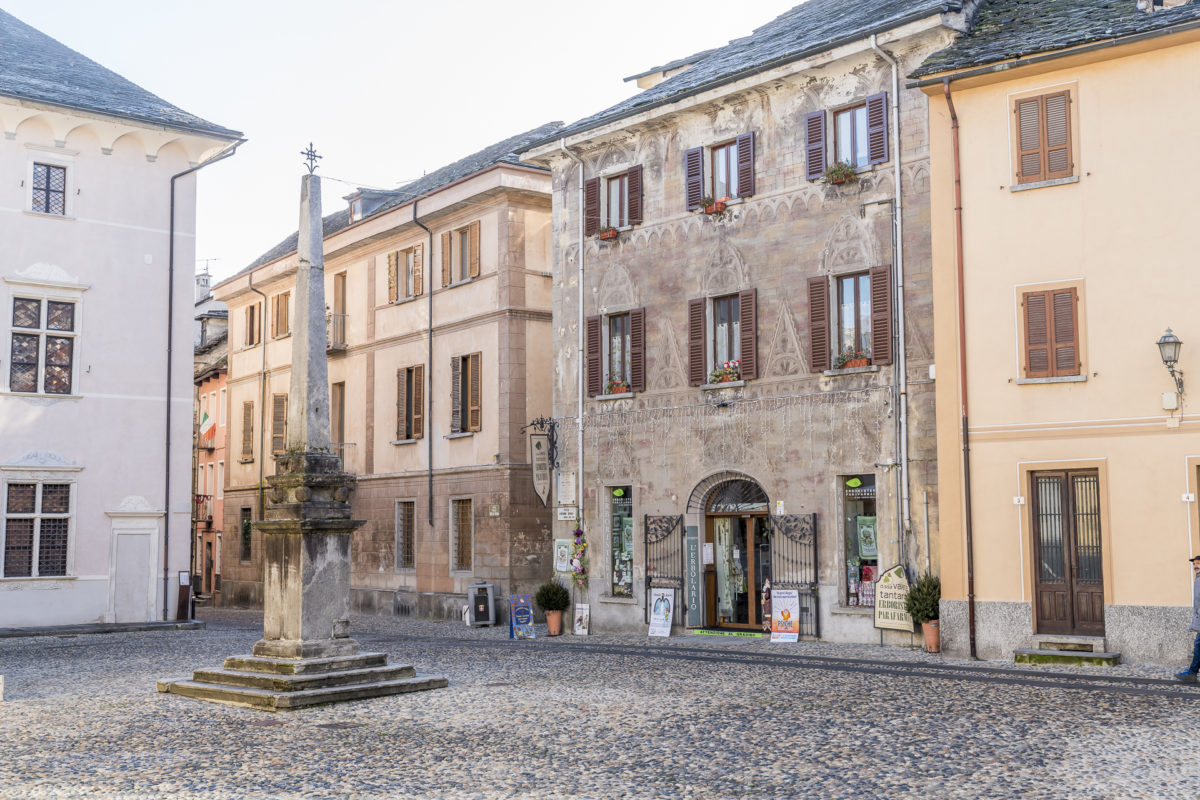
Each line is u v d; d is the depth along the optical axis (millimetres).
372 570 36281
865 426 22172
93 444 29266
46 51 32344
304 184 16891
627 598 26453
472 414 32250
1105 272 18656
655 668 18875
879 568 21766
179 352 30875
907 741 11625
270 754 11578
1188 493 17641
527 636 26578
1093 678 16500
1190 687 15445
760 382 24109
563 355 28656
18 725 13680
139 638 26828
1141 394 18188
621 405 26969
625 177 27531
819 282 23141
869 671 17797
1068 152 19141
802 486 23172
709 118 25609
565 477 28203
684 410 25547
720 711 13930
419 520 34125
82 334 29391
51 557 28516
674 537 25516
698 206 25578
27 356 28656
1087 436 18609
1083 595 18578
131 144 30562
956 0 21359
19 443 28188
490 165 31156
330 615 16016
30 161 28969
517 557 30562
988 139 19938
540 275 31750
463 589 32125
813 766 10508
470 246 32688
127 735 12820
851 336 22859
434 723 13367
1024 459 19172
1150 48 18328
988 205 19859
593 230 28047
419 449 34406
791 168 23891
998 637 19188
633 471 26578
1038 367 19156
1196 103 18031
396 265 36094
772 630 23109
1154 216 18281
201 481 50781
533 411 31266
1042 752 10930
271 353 43188
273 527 16078
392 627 30219
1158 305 18141
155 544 29969
